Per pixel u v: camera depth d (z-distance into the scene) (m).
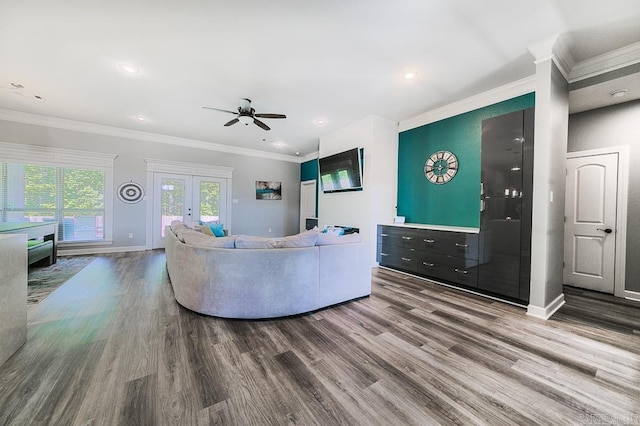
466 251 3.15
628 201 3.01
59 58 2.72
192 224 4.69
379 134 4.45
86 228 5.09
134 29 2.27
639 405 1.32
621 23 2.11
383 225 4.36
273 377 1.50
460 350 1.82
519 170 2.64
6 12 2.05
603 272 3.17
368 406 1.29
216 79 3.12
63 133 4.82
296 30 2.25
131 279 3.46
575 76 2.73
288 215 7.70
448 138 3.94
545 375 1.56
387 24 2.17
